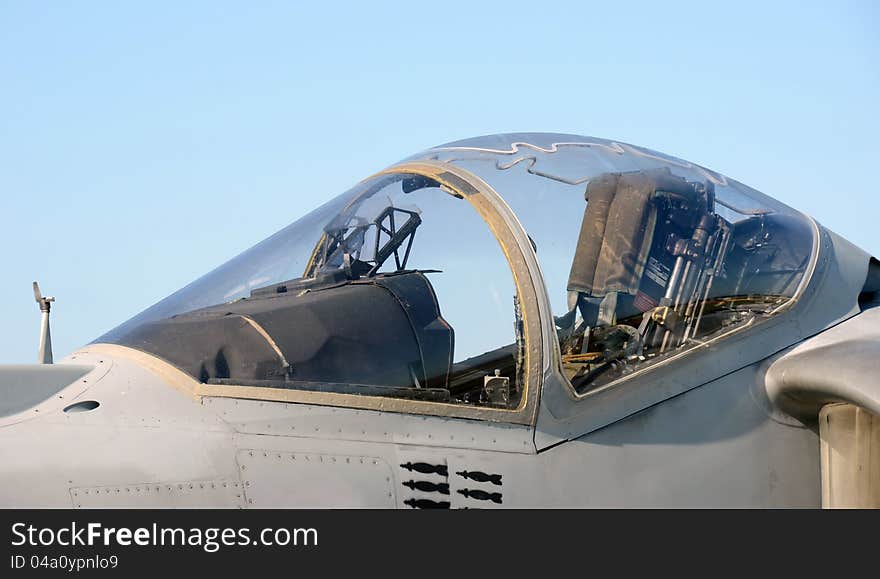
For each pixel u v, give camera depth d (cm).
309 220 2275
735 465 1958
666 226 2161
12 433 1862
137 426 1847
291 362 1886
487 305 1956
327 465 1797
